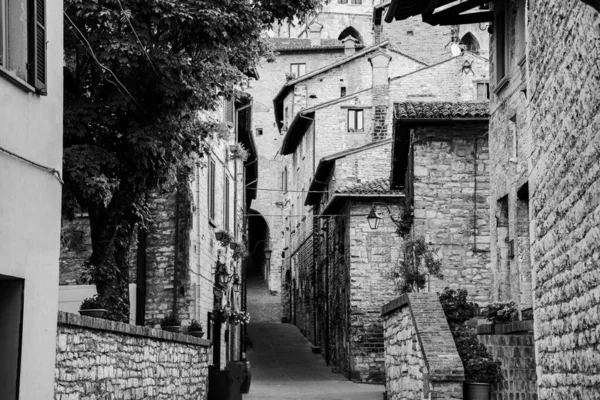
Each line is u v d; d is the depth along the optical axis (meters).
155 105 21.70
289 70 93.44
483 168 33.12
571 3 13.75
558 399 15.28
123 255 23.08
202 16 20.38
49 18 13.97
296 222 72.56
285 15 22.88
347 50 89.50
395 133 34.28
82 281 29.69
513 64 24.98
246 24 21.34
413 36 90.00
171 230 32.19
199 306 33.72
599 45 12.16
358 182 48.94
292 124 65.44
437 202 33.12
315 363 54.75
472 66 58.16
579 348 13.92
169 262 32.16
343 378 47.53
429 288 32.44
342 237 48.25
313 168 61.56
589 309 13.30
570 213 14.23
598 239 12.71
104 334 17.38
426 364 20.53
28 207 13.20
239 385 31.97
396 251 44.94
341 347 49.19
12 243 12.64
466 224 33.03
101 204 22.28
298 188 70.62
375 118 59.16
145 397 20.38
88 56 20.91
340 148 60.94
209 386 31.61
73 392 15.57
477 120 32.66
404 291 29.70
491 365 20.81
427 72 59.03
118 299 22.38
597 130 12.47
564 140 14.44
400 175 38.75
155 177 22.73
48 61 13.91
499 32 26.59
